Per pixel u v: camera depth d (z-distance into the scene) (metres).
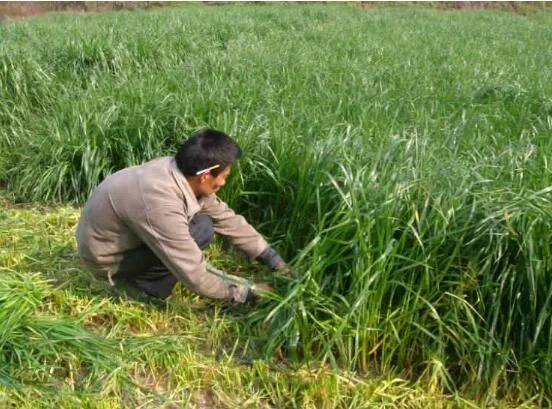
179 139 5.29
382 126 5.16
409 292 3.37
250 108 5.61
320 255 3.42
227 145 3.28
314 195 4.11
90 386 3.07
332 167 4.14
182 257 3.29
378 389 3.17
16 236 4.55
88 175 5.22
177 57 8.02
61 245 4.41
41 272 4.06
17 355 3.06
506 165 3.87
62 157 5.41
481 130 5.30
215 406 3.13
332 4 21.61
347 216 3.40
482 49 10.02
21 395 2.95
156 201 3.25
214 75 6.62
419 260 3.35
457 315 3.33
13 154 6.00
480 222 3.26
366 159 4.19
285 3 22.03
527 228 3.19
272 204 4.64
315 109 5.57
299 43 9.54
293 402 3.12
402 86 6.83
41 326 3.22
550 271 3.17
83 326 3.56
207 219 3.65
